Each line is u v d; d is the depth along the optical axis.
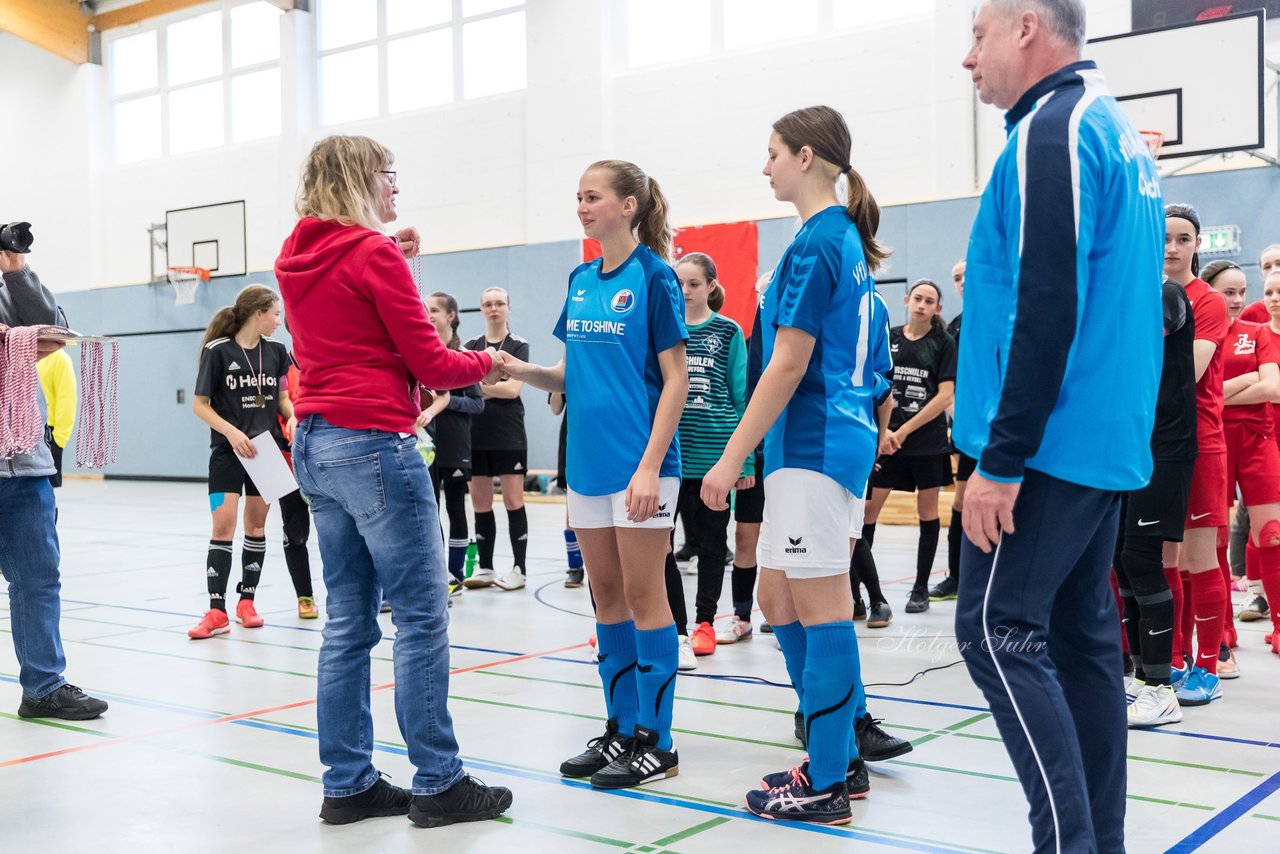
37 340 3.21
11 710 3.58
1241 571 5.90
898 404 5.38
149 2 15.94
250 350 4.97
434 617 2.53
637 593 2.79
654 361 2.77
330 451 2.44
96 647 4.66
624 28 12.42
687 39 12.14
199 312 15.73
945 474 5.36
